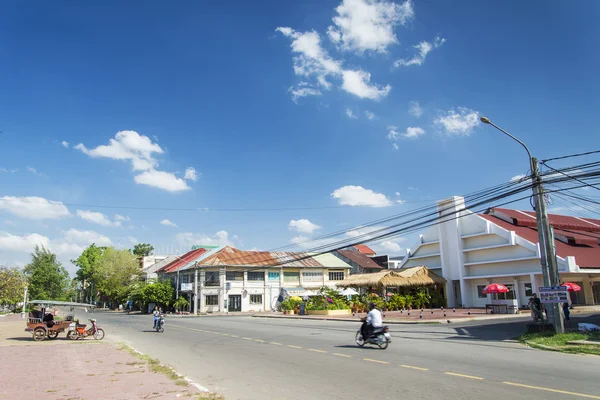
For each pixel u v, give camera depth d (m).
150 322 38.66
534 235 41.66
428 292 45.69
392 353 14.29
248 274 58.94
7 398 8.73
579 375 10.11
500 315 31.22
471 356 13.37
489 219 45.44
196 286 55.31
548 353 13.95
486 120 18.16
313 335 21.44
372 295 43.25
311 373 10.90
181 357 14.71
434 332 21.67
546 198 18.31
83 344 19.89
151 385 9.77
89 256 105.12
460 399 7.98
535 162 18.36
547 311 18.38
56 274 82.25
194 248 82.12
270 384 9.70
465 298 44.19
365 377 10.23
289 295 56.25
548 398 7.95
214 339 20.70
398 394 8.48
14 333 27.23
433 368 11.27
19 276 56.62
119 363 13.35
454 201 46.28
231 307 57.03
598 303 40.50
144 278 86.69
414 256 51.56
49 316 23.66
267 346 17.11
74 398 8.63
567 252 38.31
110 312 73.88
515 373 10.43
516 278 40.16
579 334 17.02
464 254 45.09
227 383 9.95
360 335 16.36
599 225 50.66
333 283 65.31
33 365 13.31
